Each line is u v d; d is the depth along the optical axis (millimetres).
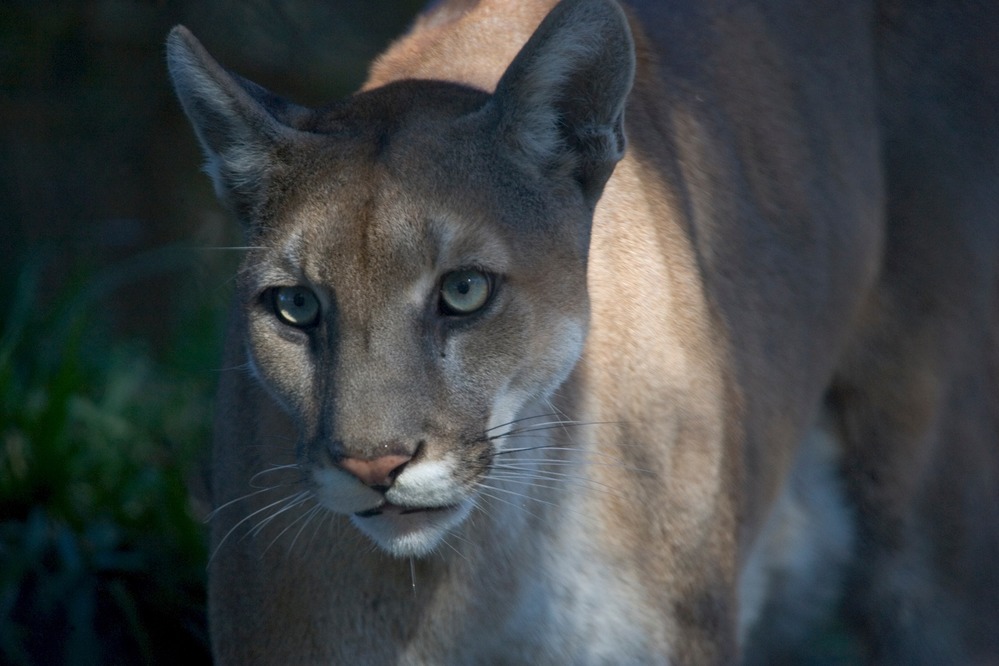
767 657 10812
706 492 7855
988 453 10195
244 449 7473
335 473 6434
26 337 12422
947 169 9781
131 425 12078
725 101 8906
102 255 16828
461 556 7234
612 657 7488
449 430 6527
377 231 6473
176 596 10117
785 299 8992
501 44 8000
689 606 7805
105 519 10664
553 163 6957
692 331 7891
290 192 6723
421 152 6664
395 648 7340
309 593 7246
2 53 16781
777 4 9422
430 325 6555
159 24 16891
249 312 6871
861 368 10008
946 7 9883
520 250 6699
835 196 9430
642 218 7828
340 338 6484
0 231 16578
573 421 7312
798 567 10414
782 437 9102
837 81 9602
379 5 17562
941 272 9805
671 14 8906
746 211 8797
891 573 10148
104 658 9594
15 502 10531
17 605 9594
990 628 10195
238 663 7422
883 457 10016
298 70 17266
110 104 17234
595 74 6914
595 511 7422
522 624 7398
